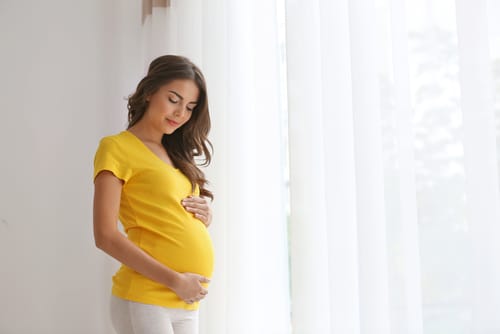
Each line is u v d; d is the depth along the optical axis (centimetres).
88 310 239
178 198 162
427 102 136
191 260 157
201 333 204
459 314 130
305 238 165
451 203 132
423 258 134
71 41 249
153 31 235
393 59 140
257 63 192
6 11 244
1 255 233
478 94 124
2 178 237
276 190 187
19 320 232
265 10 194
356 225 150
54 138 243
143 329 147
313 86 169
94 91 249
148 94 169
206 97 177
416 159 136
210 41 211
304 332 161
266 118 189
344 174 156
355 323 152
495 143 123
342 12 160
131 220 159
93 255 242
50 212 240
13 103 241
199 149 185
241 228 191
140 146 164
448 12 136
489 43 124
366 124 146
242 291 188
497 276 120
